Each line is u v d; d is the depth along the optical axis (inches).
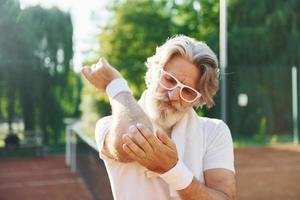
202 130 53.7
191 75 49.7
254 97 621.0
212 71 50.2
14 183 387.5
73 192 333.7
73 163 445.1
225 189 51.4
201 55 49.8
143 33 774.5
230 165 53.4
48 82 666.8
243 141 607.2
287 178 353.4
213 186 52.0
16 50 573.0
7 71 612.7
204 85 50.2
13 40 526.0
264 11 650.8
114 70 49.9
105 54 774.5
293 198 281.1
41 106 672.4
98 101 724.7
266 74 628.7
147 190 50.6
